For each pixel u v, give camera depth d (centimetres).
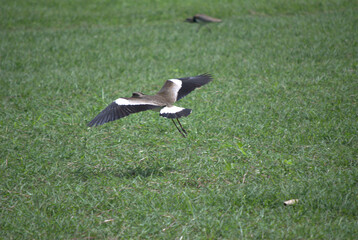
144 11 3145
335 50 1914
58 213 844
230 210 836
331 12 2830
